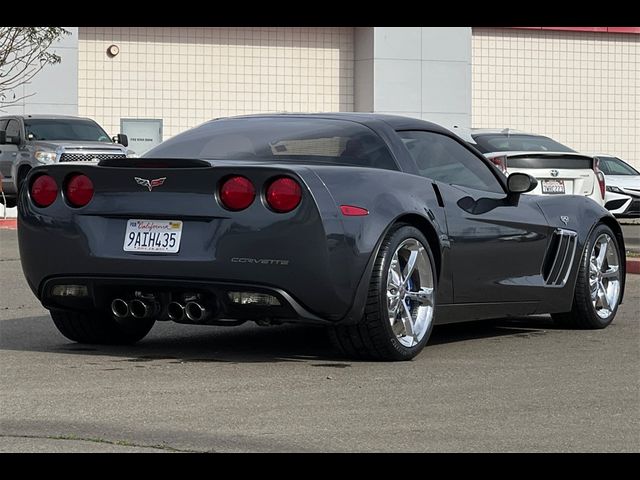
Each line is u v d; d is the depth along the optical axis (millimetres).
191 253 9023
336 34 43219
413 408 7629
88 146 31156
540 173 20422
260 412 7445
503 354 10031
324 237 8820
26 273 9797
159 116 41438
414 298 9594
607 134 45969
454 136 10680
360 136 9898
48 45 36062
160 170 9117
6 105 36594
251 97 42438
